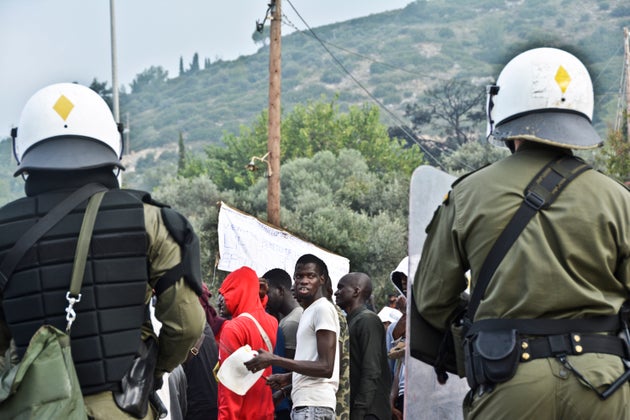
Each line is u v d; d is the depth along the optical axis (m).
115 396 3.26
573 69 3.62
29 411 2.99
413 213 4.23
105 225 3.32
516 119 3.61
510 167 3.49
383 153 107.56
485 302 3.34
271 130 21.44
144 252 3.35
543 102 3.57
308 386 6.17
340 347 6.27
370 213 62.41
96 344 3.25
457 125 126.69
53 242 3.28
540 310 3.23
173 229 3.40
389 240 48.19
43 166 3.39
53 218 3.31
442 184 4.47
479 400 3.32
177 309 3.40
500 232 3.37
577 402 3.15
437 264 3.61
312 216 51.38
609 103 114.44
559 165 3.44
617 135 31.52
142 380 3.33
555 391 3.16
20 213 3.34
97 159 3.45
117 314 3.28
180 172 118.44
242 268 7.45
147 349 3.39
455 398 4.30
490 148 70.38
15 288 3.27
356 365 6.52
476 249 3.41
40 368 3.02
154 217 3.41
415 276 3.75
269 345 7.08
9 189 90.81
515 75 3.64
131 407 3.27
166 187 68.44
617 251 3.32
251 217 14.97
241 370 6.51
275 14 21.48
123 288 3.30
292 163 73.75
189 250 3.42
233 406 6.77
